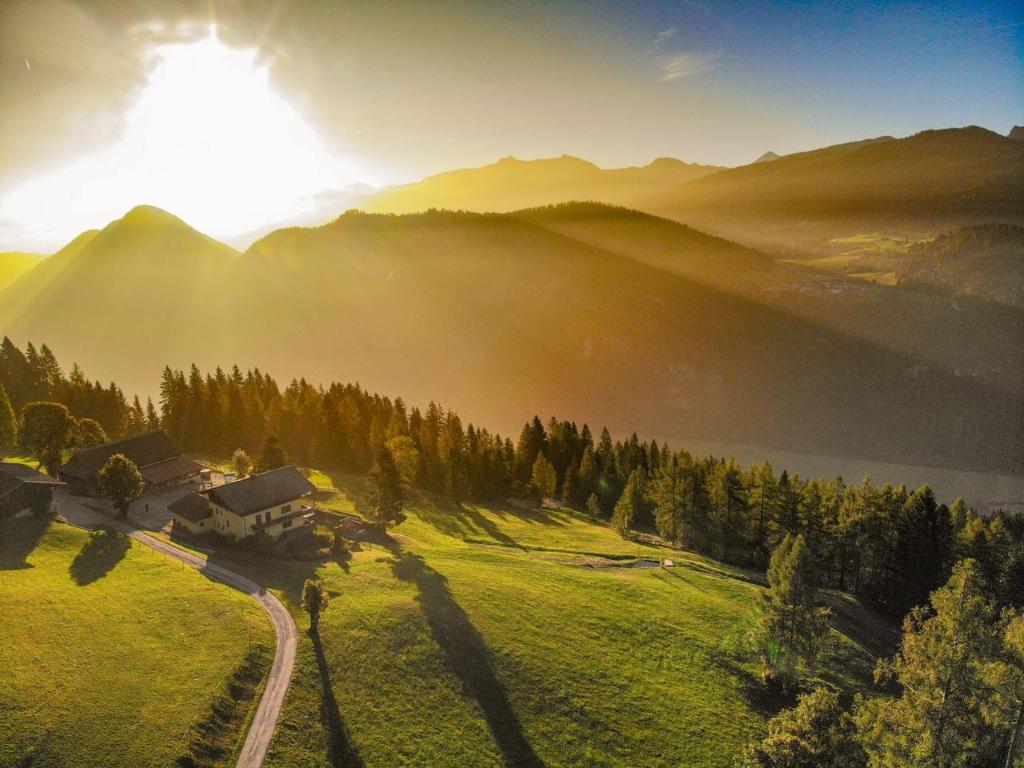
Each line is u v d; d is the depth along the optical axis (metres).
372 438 126.19
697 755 47.22
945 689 35.72
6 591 52.41
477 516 109.12
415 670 50.66
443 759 42.75
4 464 76.56
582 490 128.25
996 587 72.81
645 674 56.16
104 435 109.62
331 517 88.00
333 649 50.88
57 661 44.03
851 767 35.69
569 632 60.78
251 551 72.19
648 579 77.88
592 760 45.38
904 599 79.19
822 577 90.25
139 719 39.84
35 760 35.62
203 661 46.62
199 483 97.25
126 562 63.97
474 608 61.97
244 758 38.88
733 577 82.94
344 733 42.78
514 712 48.69
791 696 56.53
